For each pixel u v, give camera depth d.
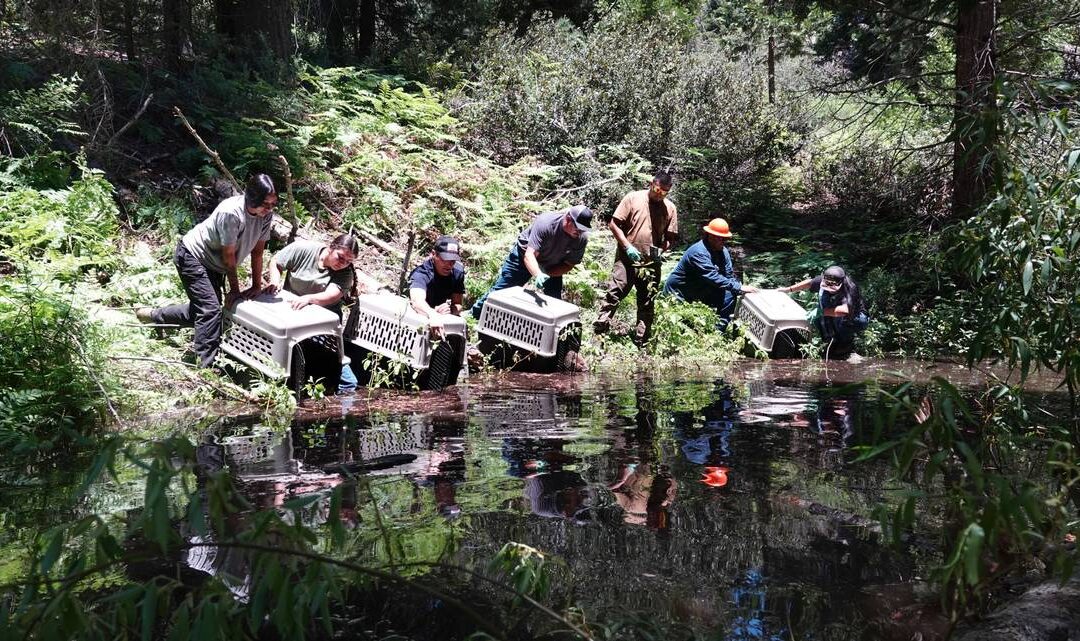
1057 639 2.73
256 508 3.89
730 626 2.80
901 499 4.08
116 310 7.61
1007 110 3.96
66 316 6.22
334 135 12.27
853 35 14.50
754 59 18.19
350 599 3.01
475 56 17.58
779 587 3.12
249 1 14.47
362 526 3.68
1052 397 6.54
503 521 3.77
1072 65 11.30
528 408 6.42
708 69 16.17
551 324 7.87
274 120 12.30
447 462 4.77
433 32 19.77
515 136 14.76
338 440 5.32
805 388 7.34
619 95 15.36
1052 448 2.75
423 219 11.17
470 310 9.29
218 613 2.10
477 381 7.61
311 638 2.74
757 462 4.81
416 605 2.96
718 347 9.23
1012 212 4.24
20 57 10.96
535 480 4.42
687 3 21.66
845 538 3.59
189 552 3.36
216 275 6.96
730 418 6.05
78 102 10.27
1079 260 4.17
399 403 6.55
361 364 7.45
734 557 3.39
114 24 12.28
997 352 4.64
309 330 6.55
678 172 14.95
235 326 6.69
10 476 4.52
